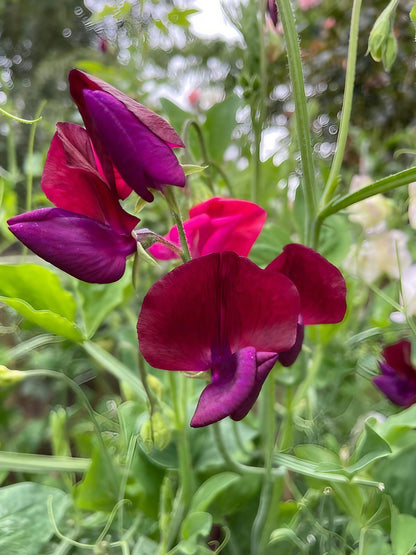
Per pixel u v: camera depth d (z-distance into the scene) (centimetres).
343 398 20
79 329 15
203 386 17
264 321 10
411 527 12
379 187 12
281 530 13
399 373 16
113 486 14
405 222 21
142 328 10
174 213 10
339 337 19
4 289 13
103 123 9
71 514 16
